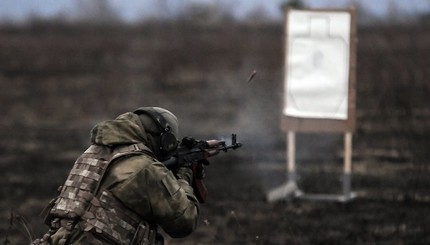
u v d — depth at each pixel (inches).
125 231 426.9
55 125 1841.8
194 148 467.8
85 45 3526.1
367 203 987.3
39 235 833.5
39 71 2871.6
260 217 911.0
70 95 2322.8
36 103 2172.7
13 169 1305.4
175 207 433.1
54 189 1146.7
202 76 2623.0
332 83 1049.5
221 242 802.2
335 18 1047.0
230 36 3823.8
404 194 1015.6
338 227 862.5
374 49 3189.0
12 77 2726.4
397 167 1212.5
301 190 1078.4
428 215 906.1
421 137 1470.2
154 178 430.6
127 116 448.5
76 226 426.3
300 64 1057.5
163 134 448.1
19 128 1784.0
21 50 3388.3
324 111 1053.8
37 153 1470.2
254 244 794.8
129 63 3024.1
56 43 3614.7
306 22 1055.0
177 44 3479.3
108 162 431.8
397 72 2477.9
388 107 1841.8
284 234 829.2
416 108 1827.0
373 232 839.7
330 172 1200.8
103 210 425.1
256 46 3435.0
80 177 434.3
